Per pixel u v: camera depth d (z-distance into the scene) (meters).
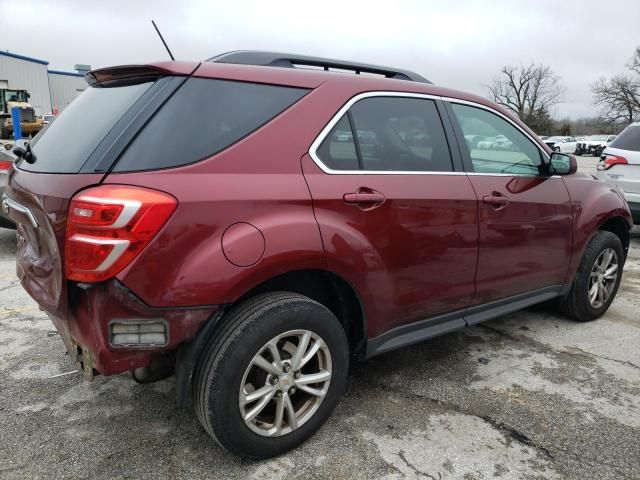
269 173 2.28
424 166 2.87
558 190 3.63
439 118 3.03
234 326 2.17
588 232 3.87
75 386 3.04
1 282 4.98
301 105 2.46
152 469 2.33
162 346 2.05
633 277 5.60
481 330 4.00
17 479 2.25
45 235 2.17
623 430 2.68
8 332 3.81
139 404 2.85
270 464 2.38
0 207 5.68
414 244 2.73
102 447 2.48
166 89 2.19
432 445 2.53
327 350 2.44
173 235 2.00
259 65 2.54
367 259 2.53
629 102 58.03
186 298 2.04
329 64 2.82
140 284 1.97
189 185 2.06
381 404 2.89
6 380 3.11
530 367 3.38
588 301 4.09
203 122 2.21
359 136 2.62
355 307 2.68
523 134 3.54
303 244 2.27
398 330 2.84
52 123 2.68
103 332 2.00
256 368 2.31
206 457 2.42
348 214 2.46
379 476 2.31
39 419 2.70
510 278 3.35
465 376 3.24
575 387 3.12
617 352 3.63
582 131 70.12
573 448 2.53
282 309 2.25
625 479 2.32
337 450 2.48
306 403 2.49
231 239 2.11
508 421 2.74
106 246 1.91
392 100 2.82
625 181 6.82
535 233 3.43
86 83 2.76
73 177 2.02
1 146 5.76
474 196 3.01
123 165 2.01
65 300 2.07
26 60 41.06
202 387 2.17
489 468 2.37
